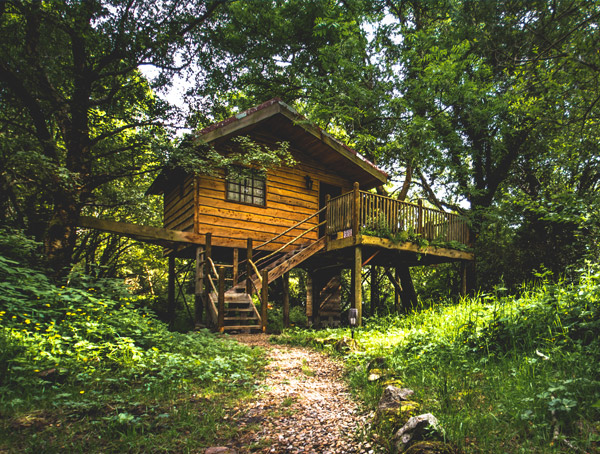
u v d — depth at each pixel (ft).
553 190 37.37
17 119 28.14
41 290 18.06
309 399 11.72
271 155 31.07
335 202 33.50
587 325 12.16
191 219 32.96
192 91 34.37
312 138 36.88
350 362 16.11
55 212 26.58
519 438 7.45
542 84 18.71
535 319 13.97
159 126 30.89
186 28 30.37
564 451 6.68
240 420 10.04
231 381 13.56
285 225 37.24
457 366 12.67
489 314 16.47
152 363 13.91
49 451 7.52
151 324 20.59
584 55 16.10
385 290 55.31
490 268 39.22
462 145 40.40
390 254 37.22
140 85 34.14
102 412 9.78
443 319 19.62
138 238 35.60
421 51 37.11
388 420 8.63
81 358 12.87
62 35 26.53
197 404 11.00
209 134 30.04
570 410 7.64
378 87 38.27
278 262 33.71
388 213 32.45
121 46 27.71
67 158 27.86
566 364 10.44
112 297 22.24
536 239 36.83
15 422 8.61
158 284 58.75
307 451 8.10
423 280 53.62
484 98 33.88
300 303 54.85
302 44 47.62
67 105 28.43
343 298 52.24
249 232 34.86
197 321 31.63
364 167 38.19
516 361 11.94
